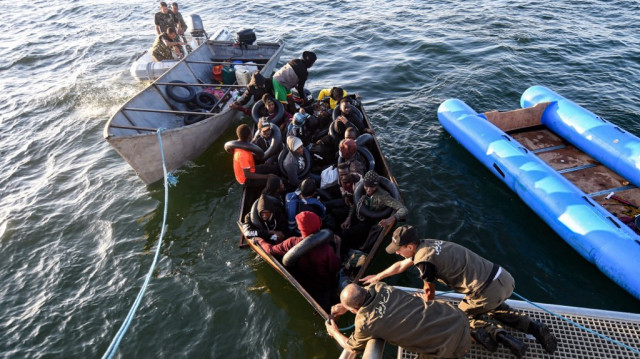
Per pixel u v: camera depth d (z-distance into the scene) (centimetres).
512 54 1162
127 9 1988
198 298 541
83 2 2164
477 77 1057
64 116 1028
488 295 305
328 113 785
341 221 576
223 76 1043
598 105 903
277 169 656
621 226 529
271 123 677
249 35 1162
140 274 584
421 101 979
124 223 682
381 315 274
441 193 697
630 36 1226
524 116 809
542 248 589
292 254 437
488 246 596
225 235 644
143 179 745
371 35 1396
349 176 552
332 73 1166
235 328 502
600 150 689
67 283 576
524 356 321
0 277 592
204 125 795
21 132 973
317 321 505
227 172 794
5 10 2089
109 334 502
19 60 1412
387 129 880
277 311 518
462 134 774
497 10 1523
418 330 272
